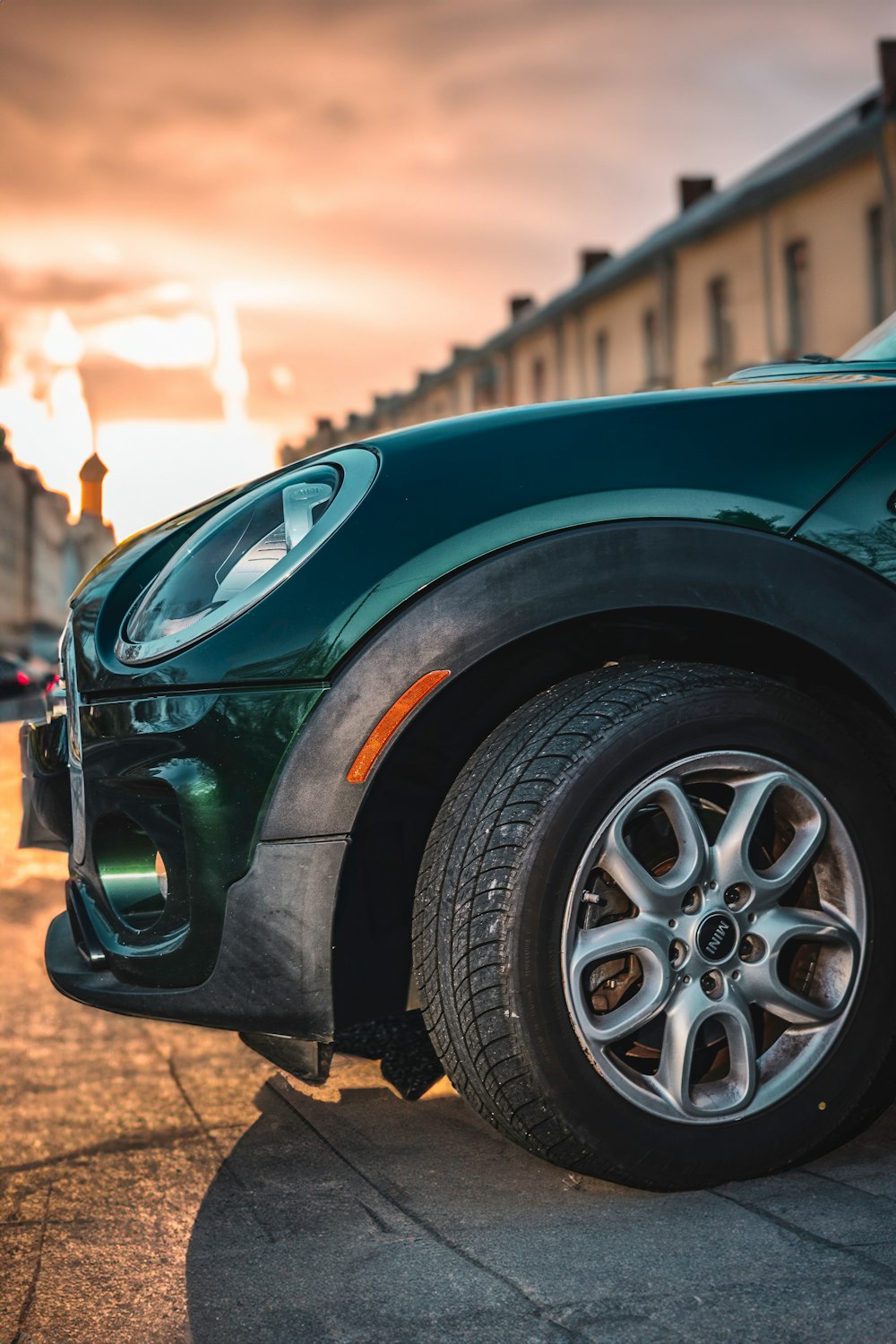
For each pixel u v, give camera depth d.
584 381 35.62
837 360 2.25
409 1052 2.36
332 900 1.64
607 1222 1.59
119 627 1.86
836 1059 1.70
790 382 2.00
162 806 1.71
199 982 1.69
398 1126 2.00
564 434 1.77
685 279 30.06
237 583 1.73
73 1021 2.76
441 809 1.76
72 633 1.93
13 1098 2.25
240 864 1.65
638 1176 1.63
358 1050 2.38
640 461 1.74
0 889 4.41
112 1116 2.14
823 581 1.72
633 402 1.83
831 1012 1.70
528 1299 1.40
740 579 1.70
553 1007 1.60
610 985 1.69
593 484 1.71
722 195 30.86
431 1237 1.58
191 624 1.73
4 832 5.09
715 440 1.77
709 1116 1.64
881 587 1.74
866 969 1.72
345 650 1.65
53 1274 1.54
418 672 1.64
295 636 1.66
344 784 1.64
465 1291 1.43
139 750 1.71
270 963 1.65
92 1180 1.85
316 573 1.68
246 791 1.65
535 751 1.67
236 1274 1.51
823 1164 1.74
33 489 90.69
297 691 1.65
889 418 1.82
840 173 24.81
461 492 1.71
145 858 1.84
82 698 1.82
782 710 1.71
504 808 1.65
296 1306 1.42
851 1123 1.73
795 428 1.80
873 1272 1.42
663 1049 1.64
